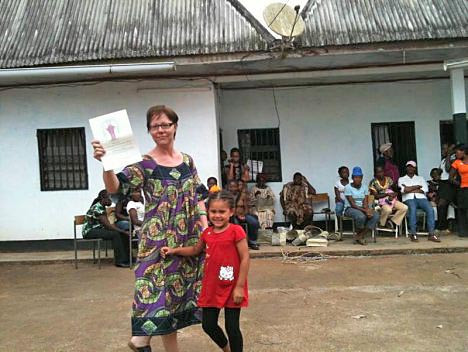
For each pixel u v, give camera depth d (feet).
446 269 22.04
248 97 34.81
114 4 31.55
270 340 14.07
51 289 21.40
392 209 29.04
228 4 30.30
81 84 29.89
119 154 10.14
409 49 26.43
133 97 29.94
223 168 32.81
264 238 28.73
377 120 34.60
